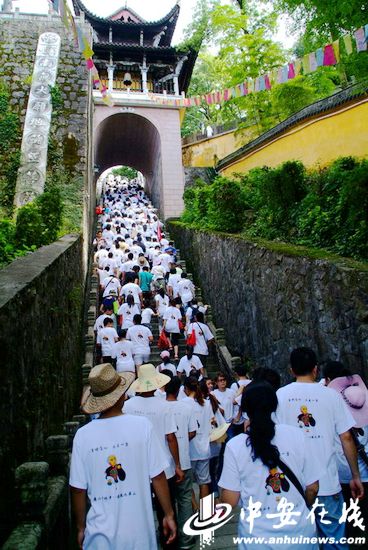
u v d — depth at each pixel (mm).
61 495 4090
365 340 5309
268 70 18453
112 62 24469
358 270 5684
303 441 2625
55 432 5578
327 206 8594
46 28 18422
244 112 25844
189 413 4781
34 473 3453
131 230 18469
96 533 2512
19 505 3416
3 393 3619
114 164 31516
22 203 13859
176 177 23438
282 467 2494
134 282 11461
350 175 6867
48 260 6426
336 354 6023
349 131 11688
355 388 3941
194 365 7977
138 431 2744
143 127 24875
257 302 9094
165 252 15070
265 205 10891
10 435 3713
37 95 16531
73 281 9305
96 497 2598
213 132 26594
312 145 13406
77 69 17672
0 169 14609
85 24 18766
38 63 17406
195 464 5074
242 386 5848
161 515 3969
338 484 3254
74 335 8688
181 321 10539
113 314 10742
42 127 15750
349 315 5730
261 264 8922
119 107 23516
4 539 3273
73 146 15688
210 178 25016
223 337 10602
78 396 8414
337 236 7480
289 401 3424
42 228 9156
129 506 2574
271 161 16172
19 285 4535
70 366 7797
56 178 14680
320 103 12695
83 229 12945
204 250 13789
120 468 2631
